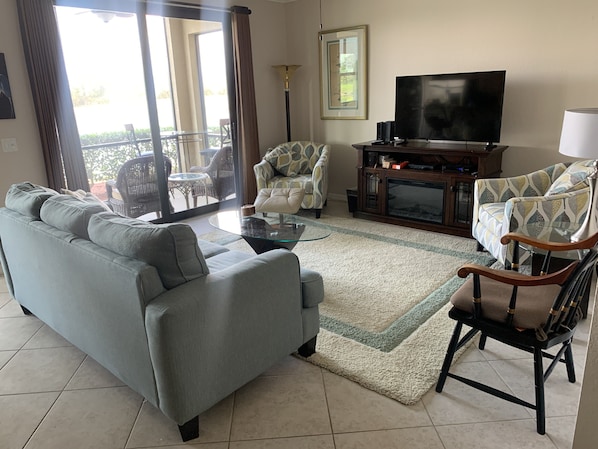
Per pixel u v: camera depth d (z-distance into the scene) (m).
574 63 3.88
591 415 1.34
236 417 2.02
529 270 3.13
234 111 5.46
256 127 5.53
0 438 1.95
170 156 4.99
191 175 5.24
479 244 3.88
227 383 1.98
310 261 3.76
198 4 4.83
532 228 2.88
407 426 1.93
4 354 2.59
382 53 5.02
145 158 4.72
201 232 4.67
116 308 1.91
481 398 2.09
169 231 1.77
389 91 5.08
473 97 4.20
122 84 4.47
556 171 3.72
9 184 3.76
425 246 4.05
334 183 5.87
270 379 2.28
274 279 2.10
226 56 5.27
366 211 4.96
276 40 5.74
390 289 3.21
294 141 5.76
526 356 2.40
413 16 4.69
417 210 4.63
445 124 4.43
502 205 3.59
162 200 4.96
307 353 2.44
